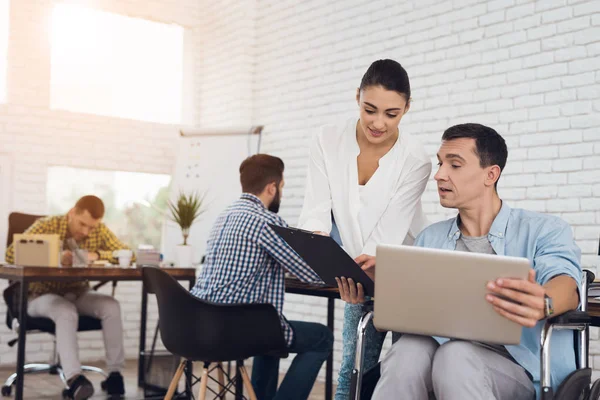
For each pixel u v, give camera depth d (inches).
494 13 178.1
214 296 121.7
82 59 246.2
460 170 84.9
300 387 124.1
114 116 249.8
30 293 180.1
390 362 79.7
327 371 144.6
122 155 249.8
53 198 239.3
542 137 166.4
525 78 170.6
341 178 108.8
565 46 163.2
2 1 232.2
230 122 253.4
